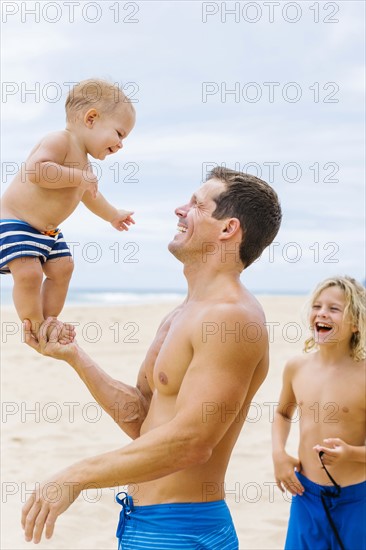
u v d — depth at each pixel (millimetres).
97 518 5316
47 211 3229
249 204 2639
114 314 20875
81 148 3396
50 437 7465
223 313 2467
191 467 2580
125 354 13086
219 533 2602
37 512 2381
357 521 3732
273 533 4961
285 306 24000
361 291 4066
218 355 2424
